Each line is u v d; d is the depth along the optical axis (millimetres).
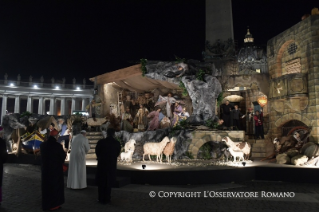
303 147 12469
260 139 15984
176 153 14062
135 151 14680
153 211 6539
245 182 10484
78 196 7918
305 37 13570
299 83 13391
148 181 9766
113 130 7668
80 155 8875
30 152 15680
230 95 20766
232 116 17141
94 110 21656
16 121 20297
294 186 9734
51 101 61656
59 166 6754
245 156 13461
